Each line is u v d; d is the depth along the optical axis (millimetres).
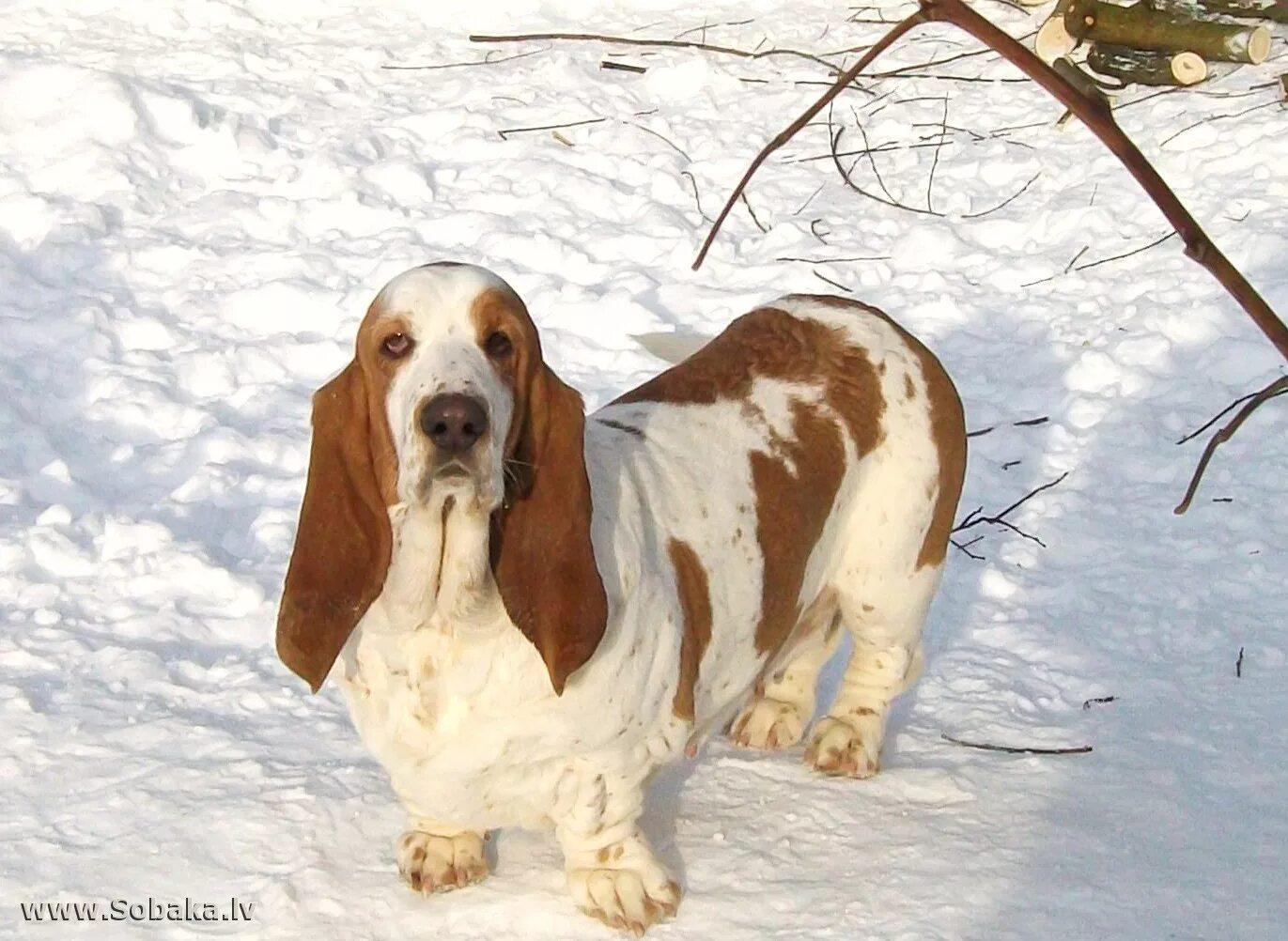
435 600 3049
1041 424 6406
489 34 11875
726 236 8359
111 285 7629
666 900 3438
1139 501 5801
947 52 11328
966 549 5477
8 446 6086
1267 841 3705
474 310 2973
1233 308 7137
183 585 5074
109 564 5148
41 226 8086
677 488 3555
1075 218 8273
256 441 6156
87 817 3803
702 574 3521
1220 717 4355
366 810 3834
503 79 10609
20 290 7480
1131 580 5262
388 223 8352
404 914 3469
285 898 3482
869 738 4066
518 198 8680
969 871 3574
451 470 2838
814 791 3965
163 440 6320
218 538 5520
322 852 3672
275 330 7352
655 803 3902
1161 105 9727
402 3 12352
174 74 10336
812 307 4113
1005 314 7457
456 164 9195
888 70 10938
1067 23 10109
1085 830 3742
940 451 4023
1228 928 3350
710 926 3414
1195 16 10227
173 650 4723
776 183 9047
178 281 7691
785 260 7996
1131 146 1757
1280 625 4938
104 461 6070
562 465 3098
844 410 3902
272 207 8398
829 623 4238
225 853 3666
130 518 5379
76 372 6781
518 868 3635
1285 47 10562
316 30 11758
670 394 3812
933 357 4125
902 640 4098
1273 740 4211
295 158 9094
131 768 4020
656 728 3400
